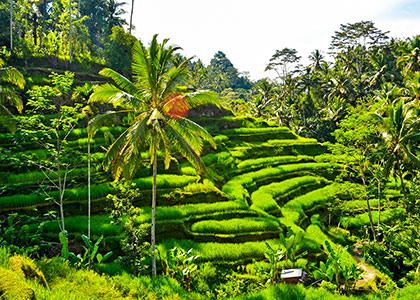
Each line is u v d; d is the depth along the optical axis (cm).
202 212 2250
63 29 4959
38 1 4612
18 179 2133
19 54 3841
